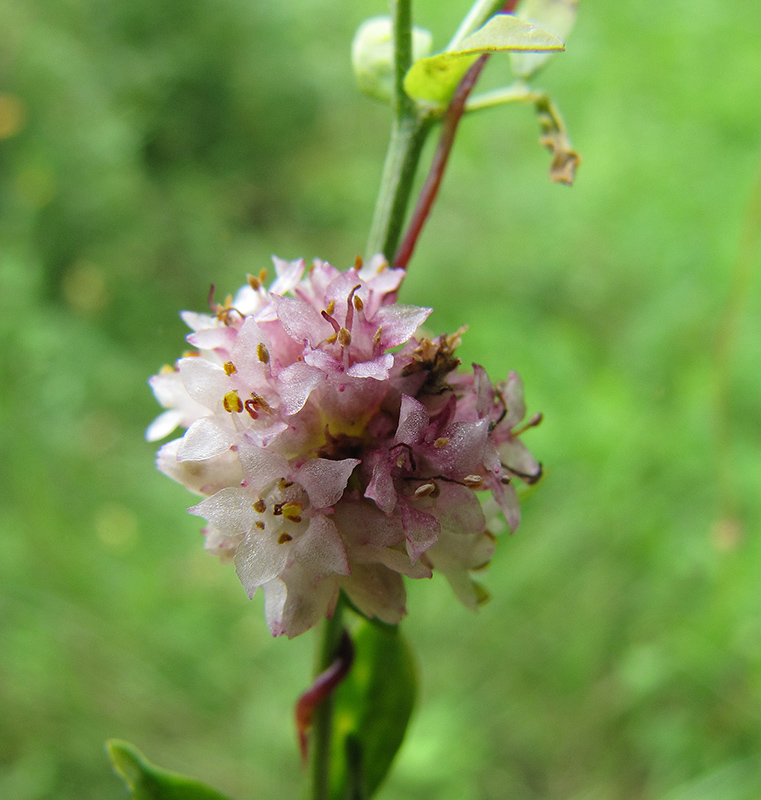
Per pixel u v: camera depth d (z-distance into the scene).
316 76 0.16
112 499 0.10
